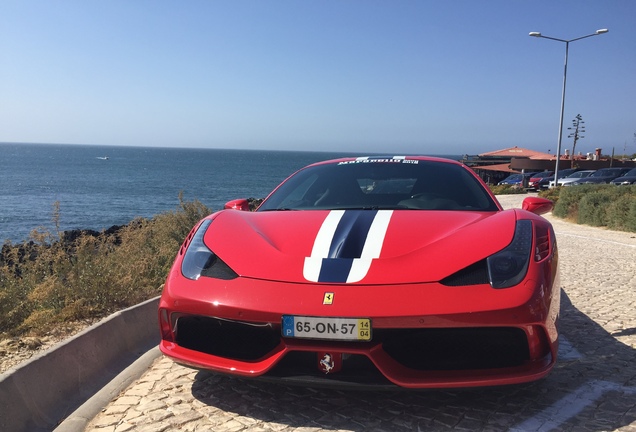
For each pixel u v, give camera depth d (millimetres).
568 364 3111
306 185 3748
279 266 2469
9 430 2229
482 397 2631
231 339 2479
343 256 2465
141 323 3658
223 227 2961
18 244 5723
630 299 4875
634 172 24375
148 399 2680
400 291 2223
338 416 2451
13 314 4020
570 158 43250
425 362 2273
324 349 2221
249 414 2488
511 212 2930
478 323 2164
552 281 2412
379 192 3471
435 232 2645
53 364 2699
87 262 4664
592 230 12656
